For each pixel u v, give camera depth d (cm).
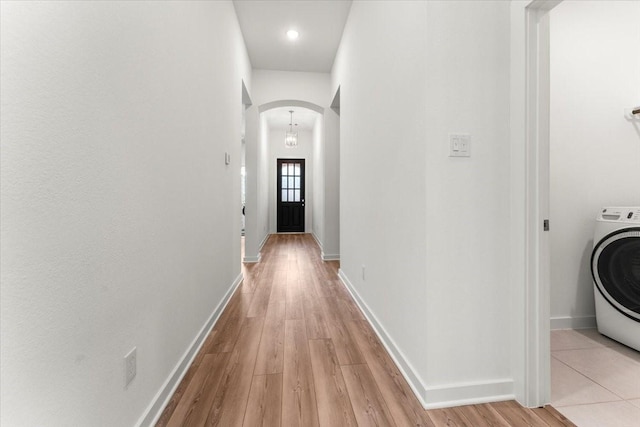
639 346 183
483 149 141
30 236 70
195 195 189
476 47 140
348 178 322
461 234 140
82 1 86
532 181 137
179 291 162
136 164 117
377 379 160
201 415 133
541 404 139
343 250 354
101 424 95
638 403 140
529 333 138
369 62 235
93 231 92
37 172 72
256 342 203
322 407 138
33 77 71
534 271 138
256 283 350
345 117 338
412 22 152
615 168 221
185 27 170
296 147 871
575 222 219
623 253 189
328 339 207
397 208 176
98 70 94
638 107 220
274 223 870
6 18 64
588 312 222
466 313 141
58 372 78
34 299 71
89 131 90
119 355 105
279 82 463
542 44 136
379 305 213
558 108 215
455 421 129
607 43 217
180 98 163
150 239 129
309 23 341
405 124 162
